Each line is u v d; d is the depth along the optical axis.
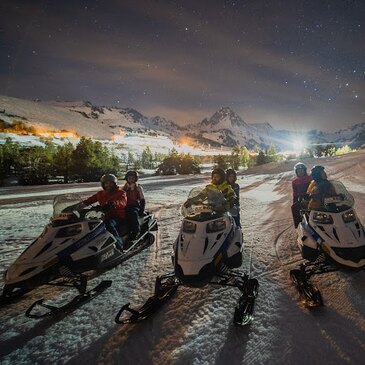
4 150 24.97
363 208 9.80
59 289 4.66
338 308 3.79
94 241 4.54
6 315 3.94
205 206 4.34
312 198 5.13
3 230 8.13
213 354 3.06
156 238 7.32
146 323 3.65
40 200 13.53
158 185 20.22
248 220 9.09
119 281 4.88
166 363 2.96
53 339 3.41
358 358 2.89
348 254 3.98
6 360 3.08
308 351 3.02
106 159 27.14
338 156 46.00
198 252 3.76
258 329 3.43
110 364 2.99
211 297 4.23
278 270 5.13
